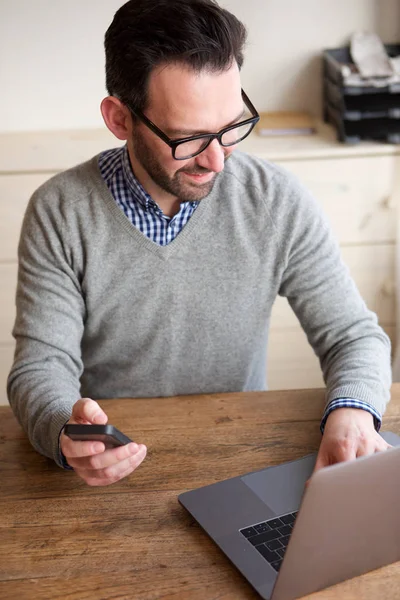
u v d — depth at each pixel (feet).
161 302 5.09
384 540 3.31
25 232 5.01
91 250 4.92
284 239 5.10
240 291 5.18
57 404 4.24
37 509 3.83
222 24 4.05
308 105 9.28
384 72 8.11
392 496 3.17
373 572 3.38
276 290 5.27
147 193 4.81
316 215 5.17
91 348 5.31
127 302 5.07
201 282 5.10
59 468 4.13
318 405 4.65
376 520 3.20
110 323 5.14
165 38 4.02
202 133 4.16
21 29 8.75
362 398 4.28
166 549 3.54
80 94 9.10
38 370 4.60
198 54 3.98
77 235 4.92
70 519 3.75
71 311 4.92
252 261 5.11
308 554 3.09
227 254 5.07
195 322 5.20
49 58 8.90
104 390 5.46
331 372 4.72
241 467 4.09
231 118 4.17
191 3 4.07
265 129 8.61
